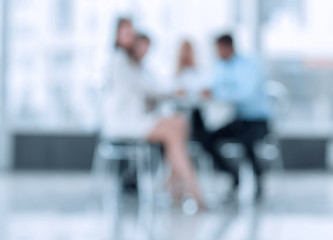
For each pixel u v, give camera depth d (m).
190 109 5.16
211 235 3.24
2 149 7.87
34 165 7.91
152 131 4.48
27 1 8.00
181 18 8.15
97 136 7.79
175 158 4.41
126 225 3.57
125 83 4.57
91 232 3.28
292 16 8.27
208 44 8.13
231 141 5.21
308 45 8.30
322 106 8.37
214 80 5.05
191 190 4.37
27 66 8.02
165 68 8.02
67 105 8.09
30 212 4.06
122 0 8.11
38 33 8.04
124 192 5.28
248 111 5.21
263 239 3.11
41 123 8.07
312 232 3.34
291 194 5.44
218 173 7.42
